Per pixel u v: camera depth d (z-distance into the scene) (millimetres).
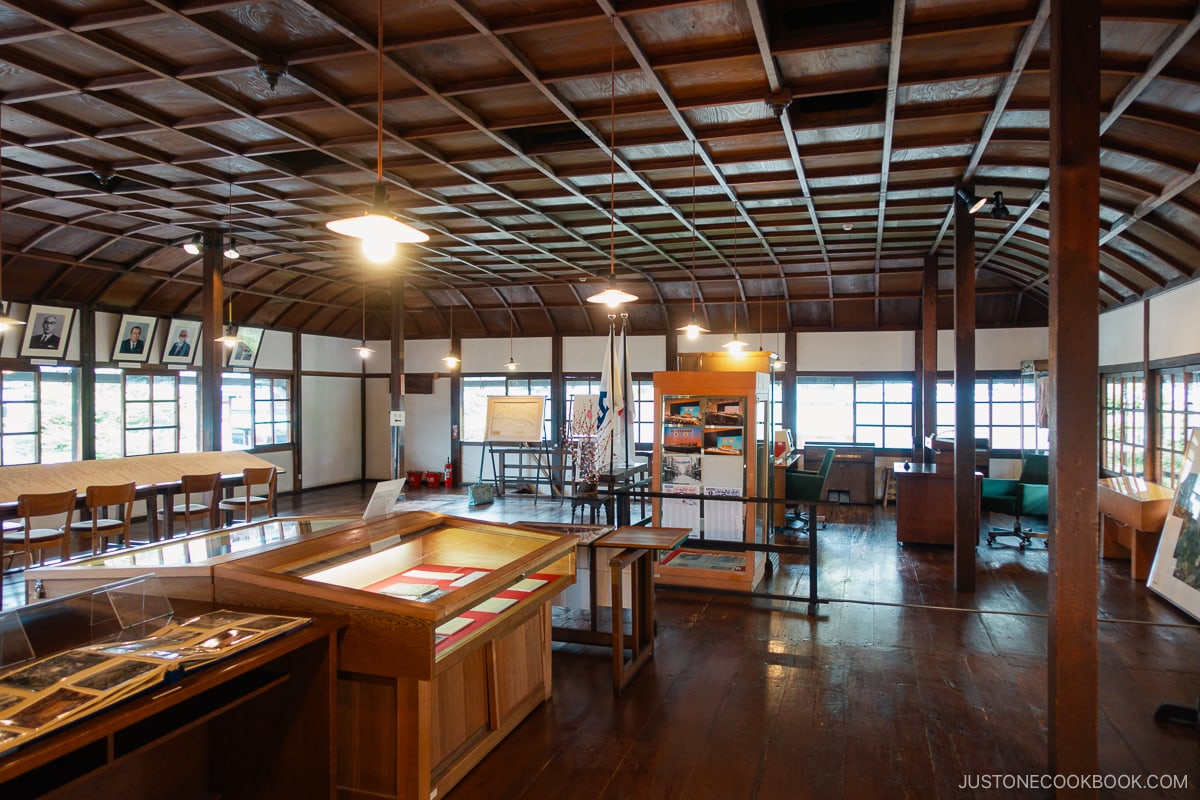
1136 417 8125
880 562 7504
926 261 9633
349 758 2777
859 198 7098
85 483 6844
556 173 6320
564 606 5043
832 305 11969
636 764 3314
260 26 3793
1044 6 3416
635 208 7617
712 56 4012
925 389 9773
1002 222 7645
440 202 7250
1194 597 5312
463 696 3268
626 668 4285
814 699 4031
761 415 7008
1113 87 4238
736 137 5301
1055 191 3021
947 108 4734
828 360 12219
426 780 2775
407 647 2621
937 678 4340
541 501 12328
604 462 8047
